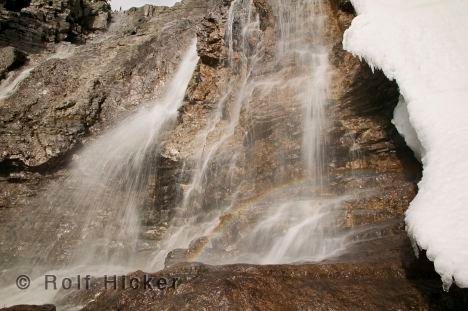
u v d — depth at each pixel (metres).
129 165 11.99
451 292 3.42
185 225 9.60
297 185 7.41
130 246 10.42
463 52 5.32
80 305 4.49
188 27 16.55
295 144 7.85
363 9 6.99
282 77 8.82
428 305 3.46
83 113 13.01
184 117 11.41
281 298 3.66
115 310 3.82
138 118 13.30
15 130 12.10
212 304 3.54
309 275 4.08
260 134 8.45
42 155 11.66
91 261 10.30
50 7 19.77
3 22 17.39
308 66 8.63
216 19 11.52
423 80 5.30
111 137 12.95
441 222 3.56
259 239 6.64
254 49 10.11
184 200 9.91
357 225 5.78
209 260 6.20
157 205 10.63
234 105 10.12
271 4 10.05
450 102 4.81
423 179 4.26
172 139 11.02
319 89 7.98
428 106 4.93
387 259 4.35
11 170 11.70
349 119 7.35
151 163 11.67
